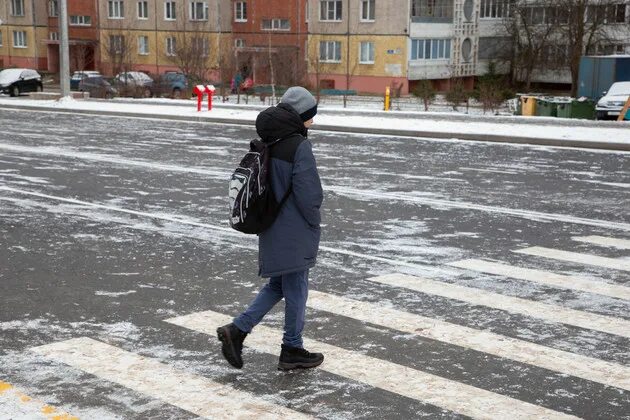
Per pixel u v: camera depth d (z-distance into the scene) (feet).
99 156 55.21
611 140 61.52
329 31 192.85
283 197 16.03
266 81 197.67
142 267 26.03
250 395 15.84
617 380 16.83
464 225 33.22
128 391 15.96
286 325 17.02
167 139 66.64
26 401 15.38
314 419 14.75
